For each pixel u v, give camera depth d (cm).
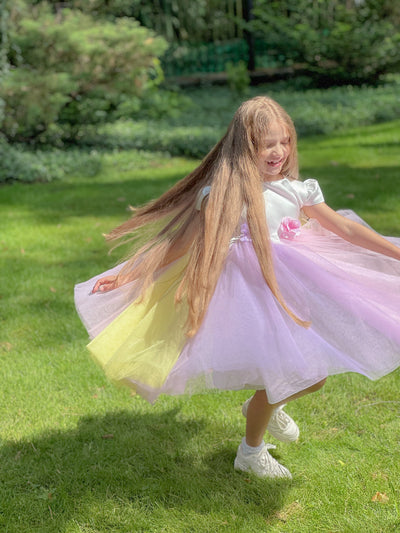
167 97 1298
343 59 1484
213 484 275
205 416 329
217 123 1201
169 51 1623
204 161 271
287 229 260
